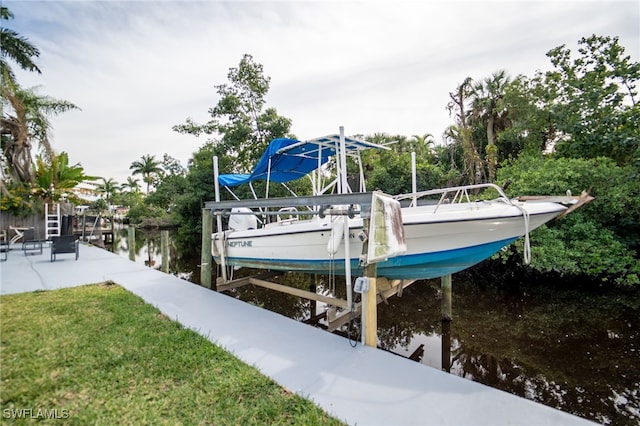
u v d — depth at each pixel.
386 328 4.91
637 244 6.62
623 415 2.78
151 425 1.77
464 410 1.96
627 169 6.53
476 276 7.99
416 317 5.30
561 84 8.81
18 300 4.02
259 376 2.32
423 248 3.65
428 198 11.89
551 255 6.38
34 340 2.79
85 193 15.12
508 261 7.52
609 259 6.11
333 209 3.72
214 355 2.63
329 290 6.89
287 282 7.50
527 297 6.40
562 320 5.14
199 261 11.20
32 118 12.93
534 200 3.74
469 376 3.54
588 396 3.09
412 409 1.97
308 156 5.50
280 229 4.68
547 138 11.30
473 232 3.52
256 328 3.31
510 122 14.79
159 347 2.71
